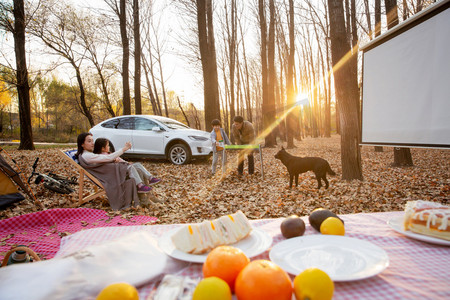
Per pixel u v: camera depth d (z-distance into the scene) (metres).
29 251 1.44
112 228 1.34
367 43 3.94
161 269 0.85
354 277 0.76
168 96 43.22
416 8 8.73
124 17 15.73
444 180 6.56
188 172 8.79
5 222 3.81
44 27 16.20
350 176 6.75
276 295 0.61
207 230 0.98
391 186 6.19
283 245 0.99
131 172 4.92
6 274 0.69
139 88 16.38
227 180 7.70
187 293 0.72
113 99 32.12
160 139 10.02
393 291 0.75
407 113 3.35
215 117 13.61
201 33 13.40
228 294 0.64
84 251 0.81
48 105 36.22
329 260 0.88
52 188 5.57
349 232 1.22
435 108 2.96
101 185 4.87
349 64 6.53
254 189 6.57
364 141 4.16
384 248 1.05
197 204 5.43
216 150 8.05
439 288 0.75
